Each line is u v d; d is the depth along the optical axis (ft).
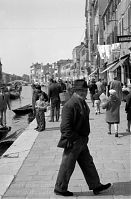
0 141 51.88
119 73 129.29
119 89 71.56
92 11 254.88
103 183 26.13
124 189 24.80
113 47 116.78
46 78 648.38
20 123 85.71
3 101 71.26
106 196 23.58
